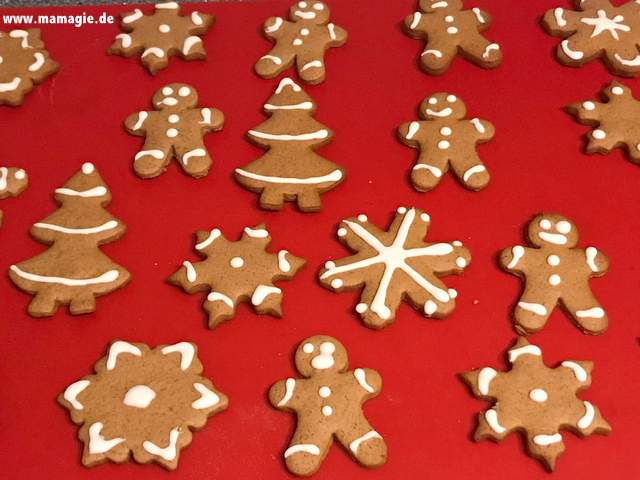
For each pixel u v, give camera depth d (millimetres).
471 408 328
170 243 369
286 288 356
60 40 431
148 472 318
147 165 383
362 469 317
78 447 323
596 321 339
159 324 349
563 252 355
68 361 341
